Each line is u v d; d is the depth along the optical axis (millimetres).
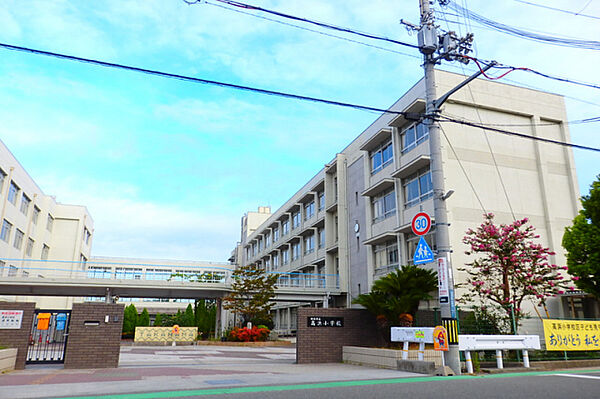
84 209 52500
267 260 56031
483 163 23391
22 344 13109
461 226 21906
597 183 18188
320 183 38688
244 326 34562
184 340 31484
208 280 36062
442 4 13070
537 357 13695
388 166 28094
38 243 44781
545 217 23875
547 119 25750
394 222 26766
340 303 34438
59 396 7426
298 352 15102
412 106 23875
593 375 10516
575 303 21953
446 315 11539
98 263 62031
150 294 35188
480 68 12367
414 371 11516
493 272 18375
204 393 7582
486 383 8820
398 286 14938
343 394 7293
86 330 13531
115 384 8977
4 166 34219
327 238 36688
